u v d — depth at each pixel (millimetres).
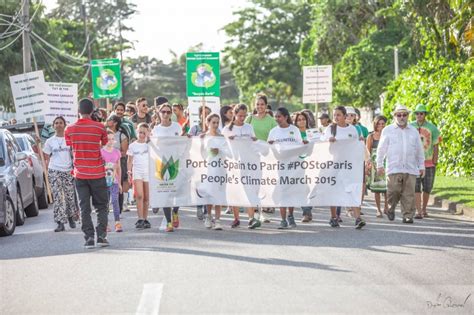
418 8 30953
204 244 15516
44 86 27234
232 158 18203
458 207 21125
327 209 22969
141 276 12312
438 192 24141
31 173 23625
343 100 59281
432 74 31875
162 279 12016
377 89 56406
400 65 56188
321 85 31094
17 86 27250
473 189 24422
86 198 15711
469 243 15242
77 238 17359
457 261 13250
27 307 10578
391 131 18688
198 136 18188
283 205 18109
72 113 28828
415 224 18469
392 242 15414
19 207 21109
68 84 28781
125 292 11188
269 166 18219
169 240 16234
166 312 9961
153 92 149250
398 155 18609
